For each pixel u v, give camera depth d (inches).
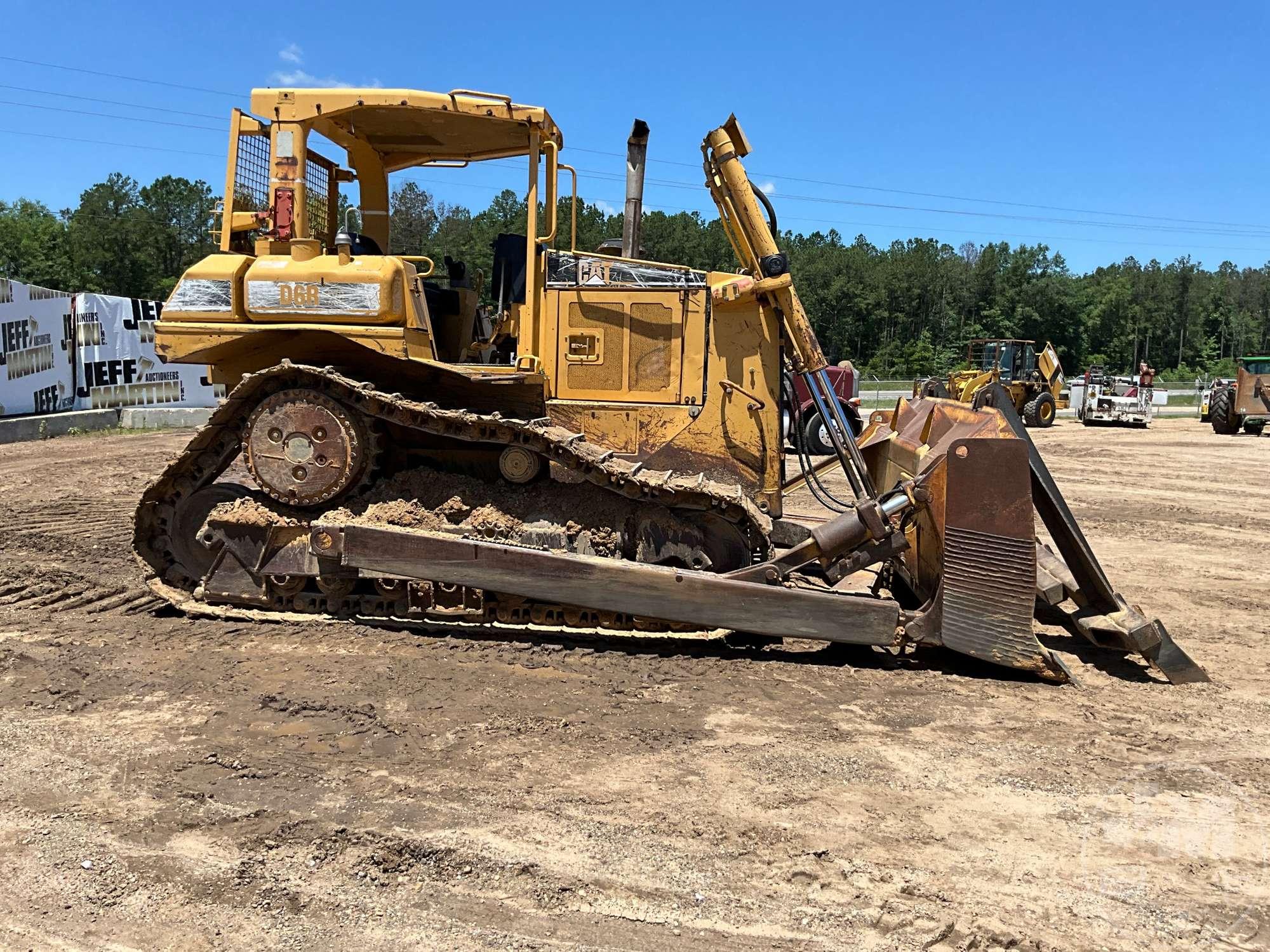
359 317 208.4
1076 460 709.9
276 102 218.4
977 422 210.8
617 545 213.3
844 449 223.3
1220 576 323.3
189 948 104.7
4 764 147.9
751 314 232.8
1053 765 157.6
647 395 234.1
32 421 658.2
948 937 109.6
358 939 106.9
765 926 111.0
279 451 213.5
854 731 170.1
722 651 212.2
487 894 115.9
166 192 2869.1
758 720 173.6
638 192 247.1
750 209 223.8
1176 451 789.9
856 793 145.0
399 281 210.4
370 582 222.5
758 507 233.1
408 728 163.8
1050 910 115.4
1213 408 983.0
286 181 219.9
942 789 147.6
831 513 434.9
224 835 127.6
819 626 199.8
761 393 233.5
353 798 138.6
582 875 120.1
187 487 225.6
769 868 123.0
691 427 232.7
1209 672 213.8
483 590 210.1
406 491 219.3
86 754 151.9
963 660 213.8
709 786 145.6
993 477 194.7
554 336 233.9
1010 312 3944.4
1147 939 110.1
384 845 125.6
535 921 110.9
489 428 213.2
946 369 3321.9
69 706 171.2
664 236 2608.3
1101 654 225.3
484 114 221.8
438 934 108.1
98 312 767.1
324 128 231.0
